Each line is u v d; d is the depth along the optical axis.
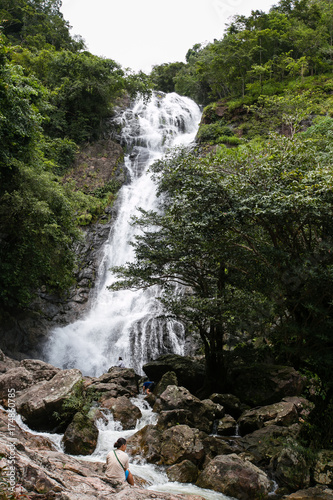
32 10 46.38
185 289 22.28
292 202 8.96
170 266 13.35
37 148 20.12
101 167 31.47
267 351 12.60
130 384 13.16
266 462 8.28
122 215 28.75
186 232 11.09
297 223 10.04
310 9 45.16
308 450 8.18
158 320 21.31
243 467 7.43
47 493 4.54
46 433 9.00
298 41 38.88
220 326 11.87
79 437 8.35
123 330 21.59
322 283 9.12
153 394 11.90
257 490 7.14
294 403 9.95
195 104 47.59
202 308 11.42
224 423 9.85
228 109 36.12
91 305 23.97
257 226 11.09
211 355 12.73
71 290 23.92
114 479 5.75
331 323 9.12
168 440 8.48
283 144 11.46
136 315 22.64
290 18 44.94
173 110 43.31
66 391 9.34
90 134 33.75
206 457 8.22
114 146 33.81
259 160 11.02
